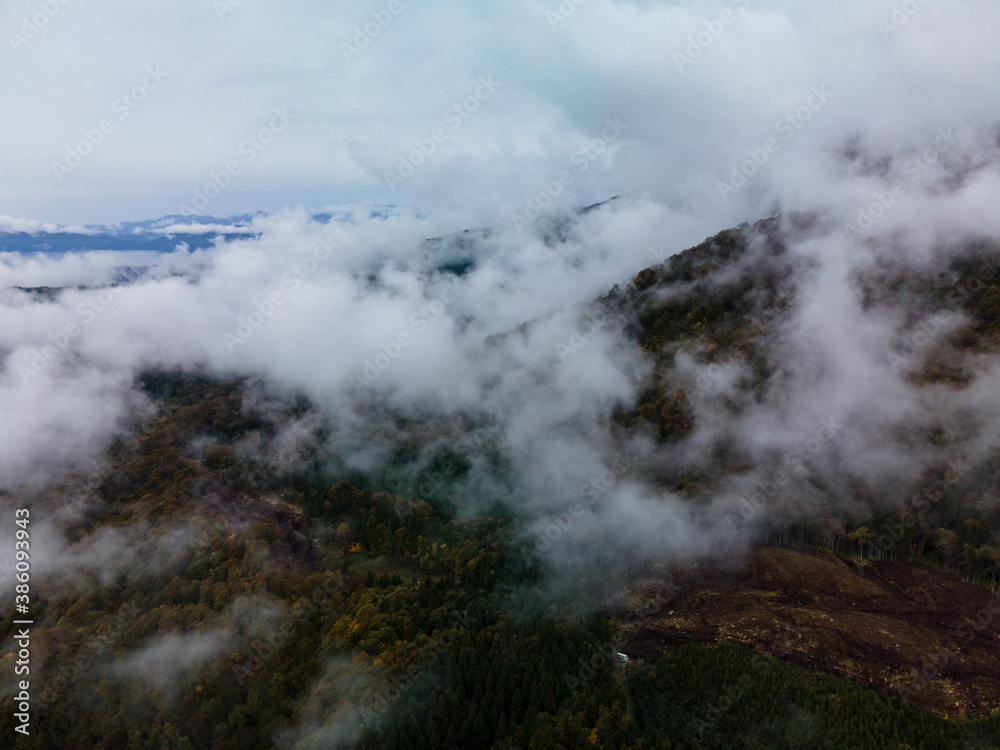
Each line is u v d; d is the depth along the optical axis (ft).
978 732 405.59
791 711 417.08
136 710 439.63
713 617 549.95
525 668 437.58
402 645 468.34
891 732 400.67
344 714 411.34
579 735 379.14
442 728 396.98
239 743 413.18
